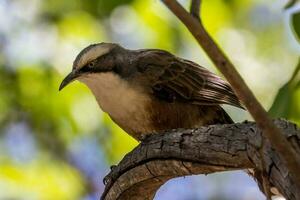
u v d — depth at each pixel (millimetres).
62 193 13734
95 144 14305
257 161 6445
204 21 14234
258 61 15000
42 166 13930
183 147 7219
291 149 5535
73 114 14203
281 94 7492
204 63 14305
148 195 8148
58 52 14492
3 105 14562
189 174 7391
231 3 14328
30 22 14820
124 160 8016
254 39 15086
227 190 15289
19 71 14547
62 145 14391
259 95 14773
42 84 14430
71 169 14180
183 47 14352
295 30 7621
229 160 6789
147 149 7645
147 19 14141
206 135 7012
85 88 14180
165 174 7617
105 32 14453
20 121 14562
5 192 13164
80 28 14516
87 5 14016
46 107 14391
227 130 6867
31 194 13367
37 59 14531
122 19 14219
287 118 7461
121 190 8125
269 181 6328
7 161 13648
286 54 15109
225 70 5578
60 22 14641
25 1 14906
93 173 14273
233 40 14844
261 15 15242
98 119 14172
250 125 6758
